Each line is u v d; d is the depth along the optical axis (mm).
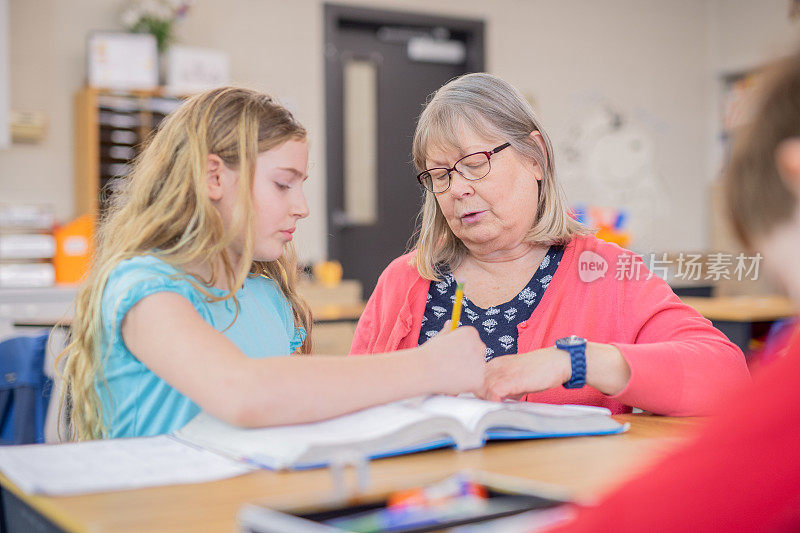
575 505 566
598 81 6719
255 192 1154
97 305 1070
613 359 1102
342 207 5887
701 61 7160
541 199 1435
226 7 5469
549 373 1076
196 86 5012
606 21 6746
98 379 1090
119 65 4844
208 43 5422
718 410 458
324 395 899
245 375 883
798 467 422
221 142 1153
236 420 875
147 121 4867
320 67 5758
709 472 430
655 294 1344
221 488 747
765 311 3467
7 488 813
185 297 1041
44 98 4984
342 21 5887
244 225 1146
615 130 6723
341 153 5863
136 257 1088
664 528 431
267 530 538
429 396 1021
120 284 1033
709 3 7180
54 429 2424
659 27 6977
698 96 7148
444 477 659
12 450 882
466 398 1001
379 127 6020
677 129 7047
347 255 5945
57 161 5020
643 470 466
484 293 1457
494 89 1377
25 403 2127
